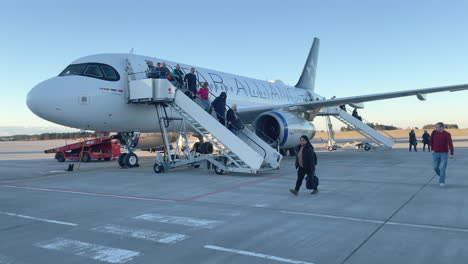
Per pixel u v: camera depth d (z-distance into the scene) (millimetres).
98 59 12125
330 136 25875
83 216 5645
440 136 8070
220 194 7445
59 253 3910
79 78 11305
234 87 17047
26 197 7500
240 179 9773
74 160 21188
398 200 6555
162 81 11297
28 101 10906
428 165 12977
